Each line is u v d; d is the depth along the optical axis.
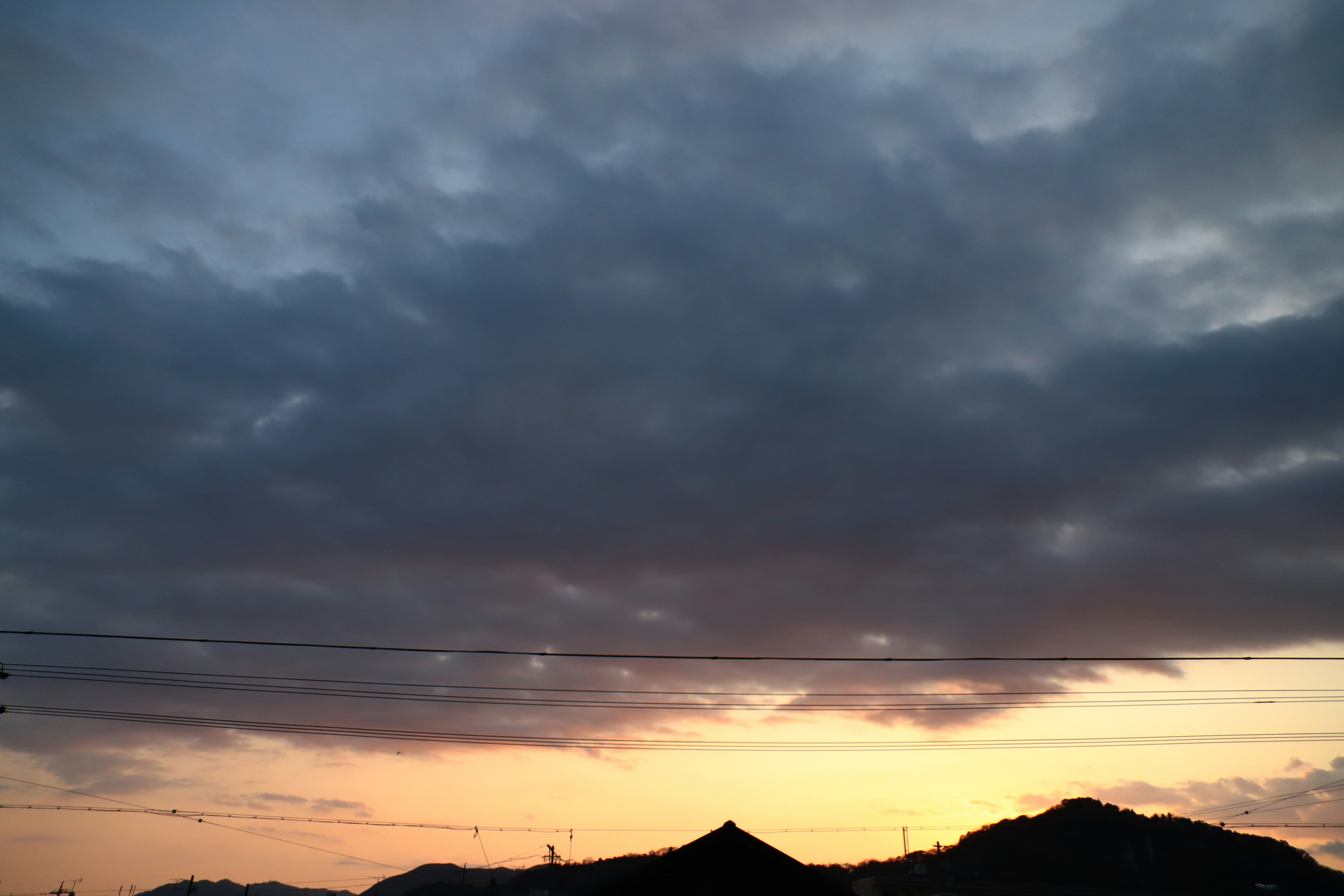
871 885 47.84
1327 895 55.28
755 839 26.38
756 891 26.22
